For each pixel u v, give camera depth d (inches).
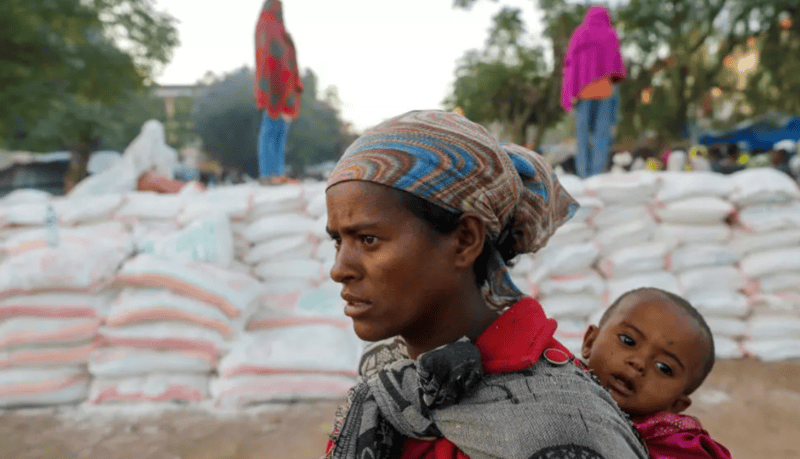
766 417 128.0
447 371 23.0
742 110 898.7
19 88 530.6
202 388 133.6
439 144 23.7
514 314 25.7
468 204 23.6
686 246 159.9
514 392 23.1
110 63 585.0
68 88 579.8
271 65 194.7
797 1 695.1
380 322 24.0
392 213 23.1
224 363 132.4
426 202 23.1
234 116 912.3
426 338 25.9
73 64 567.2
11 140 655.1
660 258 156.5
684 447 34.4
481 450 22.4
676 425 36.4
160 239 141.5
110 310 131.3
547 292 153.6
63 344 131.0
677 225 158.9
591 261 154.5
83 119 651.5
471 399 23.5
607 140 205.3
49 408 131.3
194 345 130.6
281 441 116.9
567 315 153.3
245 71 946.7
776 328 159.9
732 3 725.9
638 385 40.4
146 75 629.3
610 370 41.8
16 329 128.0
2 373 130.8
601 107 202.4
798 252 157.2
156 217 152.3
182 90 1317.7
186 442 116.9
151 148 202.7
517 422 22.0
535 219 29.1
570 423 21.8
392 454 25.7
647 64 776.3
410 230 23.2
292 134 1185.4
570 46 204.5
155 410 129.3
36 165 740.7
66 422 125.4
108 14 563.2
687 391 41.1
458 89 697.0
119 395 131.3
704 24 740.7
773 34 729.6
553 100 650.2
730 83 819.4
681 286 157.5
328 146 1243.2
